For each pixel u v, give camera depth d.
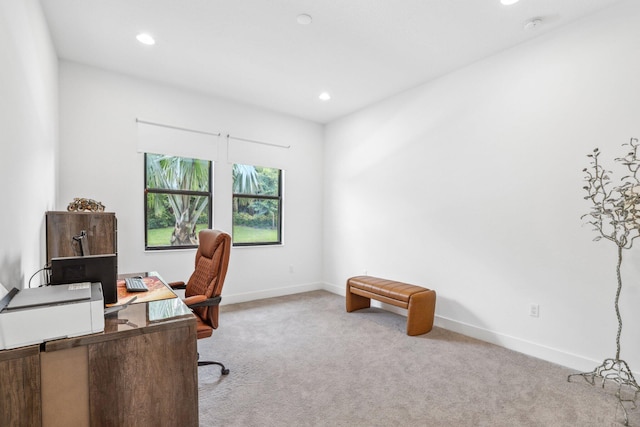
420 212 3.66
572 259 2.50
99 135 3.30
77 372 1.19
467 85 3.21
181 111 3.80
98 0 2.24
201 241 2.64
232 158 4.21
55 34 2.66
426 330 3.22
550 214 2.62
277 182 4.79
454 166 3.32
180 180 3.95
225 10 2.37
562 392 2.14
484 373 2.41
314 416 1.89
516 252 2.83
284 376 2.35
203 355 2.68
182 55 3.04
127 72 3.40
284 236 4.74
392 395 2.11
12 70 1.53
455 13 2.39
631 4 2.21
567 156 2.52
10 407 1.08
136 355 1.29
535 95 2.71
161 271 3.70
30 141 1.89
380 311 3.96
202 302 2.09
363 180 4.42
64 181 3.12
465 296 3.21
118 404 1.26
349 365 2.53
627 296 2.25
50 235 2.31
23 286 1.72
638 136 2.19
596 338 2.38
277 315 3.77
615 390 2.17
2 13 1.38
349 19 2.47
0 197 1.35
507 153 2.89
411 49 2.91
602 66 2.35
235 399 2.05
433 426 1.80
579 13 2.38
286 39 2.76
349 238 4.64
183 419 1.39
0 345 1.07
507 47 2.87
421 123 3.66
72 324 1.19
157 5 2.30
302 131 4.89
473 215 3.15
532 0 2.24
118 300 1.80
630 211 1.92
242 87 3.78
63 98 3.11
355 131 4.55
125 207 3.46
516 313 2.82
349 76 3.47
